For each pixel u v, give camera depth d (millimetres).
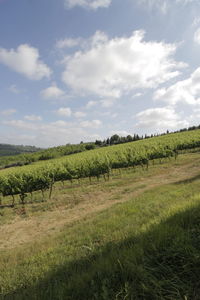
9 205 11695
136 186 11352
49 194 13297
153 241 2721
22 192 11148
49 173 14773
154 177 13945
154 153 20688
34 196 13602
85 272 2539
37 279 2779
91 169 16016
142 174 15898
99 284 2123
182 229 2859
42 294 2232
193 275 2021
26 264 3625
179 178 11891
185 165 17344
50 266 3164
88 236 4332
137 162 18703
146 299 1850
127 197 9188
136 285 1976
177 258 2277
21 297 2391
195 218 3236
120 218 5254
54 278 2666
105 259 2639
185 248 2297
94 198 10305
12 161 83750
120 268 2273
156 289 1867
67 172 15938
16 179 11789
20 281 2916
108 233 4262
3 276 3279
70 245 4152
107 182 14945
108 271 2275
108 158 17719
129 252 2545
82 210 8312
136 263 2254
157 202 6133
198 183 8297
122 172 19469
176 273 2088
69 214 8023
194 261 2119
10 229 7195
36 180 12078
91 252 3328
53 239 5051
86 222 5953
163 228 3027
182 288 1864
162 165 19672
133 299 1858
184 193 6703
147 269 2172
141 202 6816
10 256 4387
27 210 9672
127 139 95375
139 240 2992
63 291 2143
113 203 8523
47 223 7293
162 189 8688
